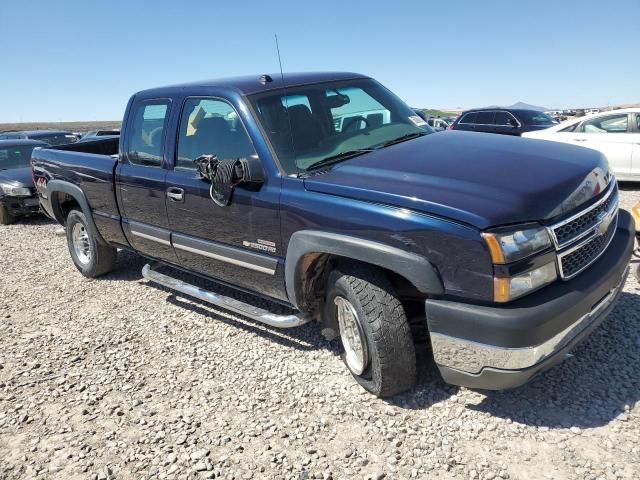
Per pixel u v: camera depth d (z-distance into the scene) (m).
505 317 2.65
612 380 3.37
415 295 3.35
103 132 20.44
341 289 3.33
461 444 2.95
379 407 3.33
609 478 2.61
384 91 4.71
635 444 2.82
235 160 3.67
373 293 3.17
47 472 3.04
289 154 3.70
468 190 2.89
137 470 2.99
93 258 6.11
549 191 2.89
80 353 4.44
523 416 3.12
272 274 3.78
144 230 4.96
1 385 4.01
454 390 3.42
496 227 2.66
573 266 2.93
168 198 4.50
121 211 5.23
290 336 4.41
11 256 7.91
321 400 3.46
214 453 3.07
